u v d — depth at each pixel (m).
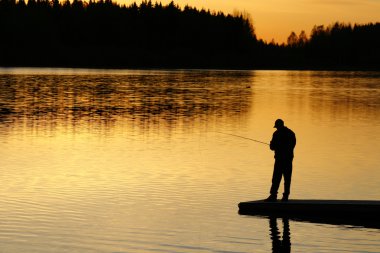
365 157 32.94
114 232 17.98
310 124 50.97
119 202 21.73
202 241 17.27
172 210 20.69
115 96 82.44
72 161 30.56
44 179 25.72
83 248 16.52
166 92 93.44
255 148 35.94
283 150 20.72
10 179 25.62
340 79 169.12
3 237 17.34
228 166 29.56
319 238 17.66
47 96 79.69
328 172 28.27
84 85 108.88
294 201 20.58
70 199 22.06
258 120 53.44
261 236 17.80
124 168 28.66
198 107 66.19
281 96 88.38
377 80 162.12
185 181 25.72
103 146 36.12
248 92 97.75
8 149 34.38
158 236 17.67
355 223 19.28
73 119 51.44
